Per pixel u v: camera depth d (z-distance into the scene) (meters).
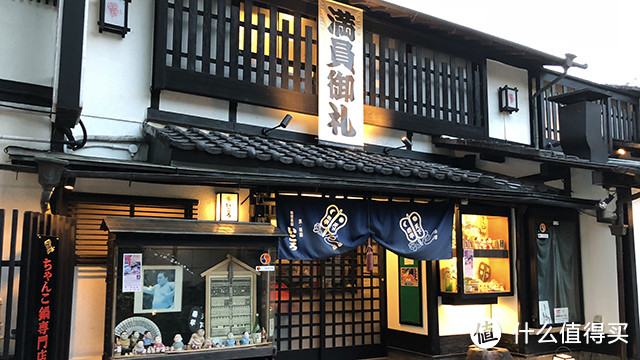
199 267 7.04
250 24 9.58
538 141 13.83
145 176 6.78
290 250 8.02
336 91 10.24
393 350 11.33
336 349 10.90
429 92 11.84
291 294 10.49
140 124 8.75
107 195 8.08
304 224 8.19
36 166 6.74
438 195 8.91
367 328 11.55
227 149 7.44
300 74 10.16
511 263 11.23
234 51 9.39
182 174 6.96
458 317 11.00
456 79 12.45
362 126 10.52
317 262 10.94
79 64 6.97
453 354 10.73
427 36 11.81
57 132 7.86
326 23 10.27
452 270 10.58
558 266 11.48
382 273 11.73
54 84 6.82
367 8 10.86
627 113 15.34
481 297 10.57
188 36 8.96
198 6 9.52
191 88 8.89
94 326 7.87
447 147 11.86
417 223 9.19
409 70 11.60
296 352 10.42
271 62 9.78
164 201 8.47
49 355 6.25
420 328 10.77
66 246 6.76
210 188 8.92
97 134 8.37
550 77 14.33
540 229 11.24
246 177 7.25
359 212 8.66
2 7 7.81
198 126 9.10
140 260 6.64
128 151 8.62
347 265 11.39
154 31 8.95
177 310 6.83
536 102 13.97
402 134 11.58
